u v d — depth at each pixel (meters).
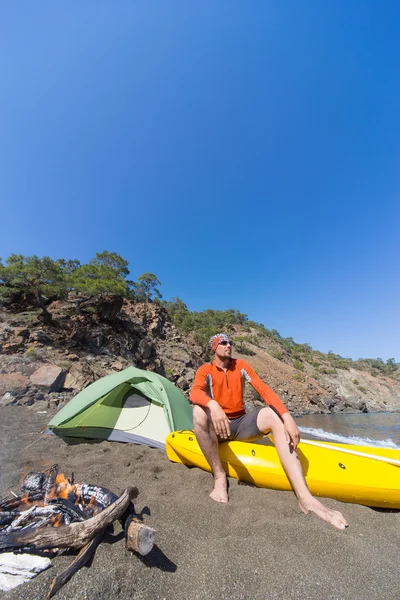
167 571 1.52
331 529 1.98
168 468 3.32
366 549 1.78
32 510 1.84
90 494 2.04
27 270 20.50
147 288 57.91
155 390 4.82
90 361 19.05
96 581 1.39
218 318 73.00
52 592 1.33
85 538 1.60
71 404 5.02
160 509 2.24
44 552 1.59
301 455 2.76
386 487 2.37
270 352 60.62
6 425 6.13
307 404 38.03
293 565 1.59
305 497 2.26
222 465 2.84
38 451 4.03
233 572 1.52
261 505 2.34
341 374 66.19
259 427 2.78
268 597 1.37
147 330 34.03
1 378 11.73
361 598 1.38
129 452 3.99
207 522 2.08
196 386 2.82
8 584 1.37
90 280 24.98
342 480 2.45
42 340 18.92
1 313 21.38
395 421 27.53
